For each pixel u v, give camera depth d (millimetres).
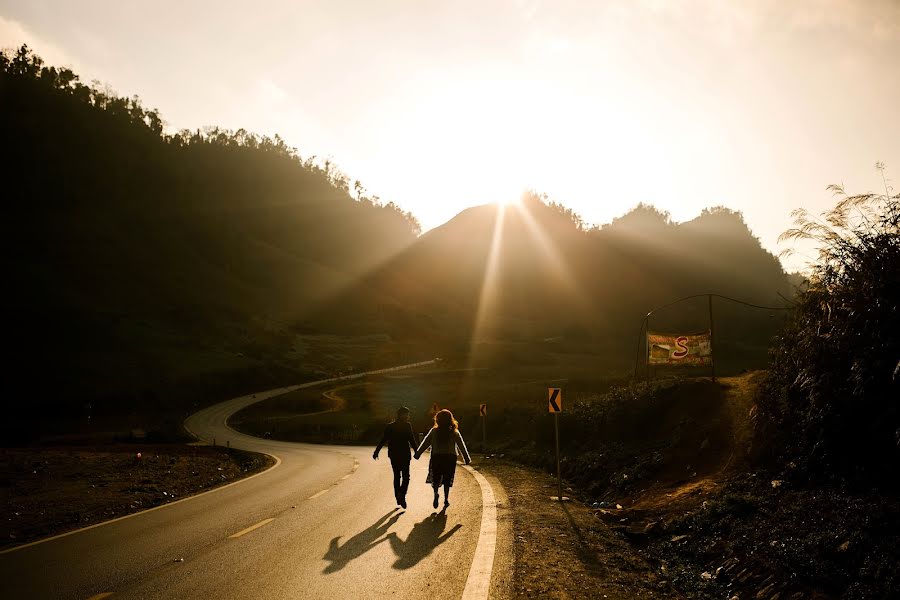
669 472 12289
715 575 6984
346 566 6898
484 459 22500
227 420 63500
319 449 32281
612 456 15016
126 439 45156
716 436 12469
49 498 12016
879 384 8078
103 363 85250
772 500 8281
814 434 9078
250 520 9953
